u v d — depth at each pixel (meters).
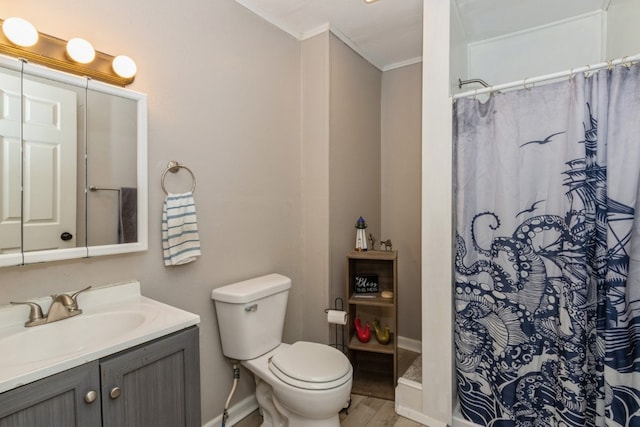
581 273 1.37
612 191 1.32
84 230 1.25
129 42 1.39
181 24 1.58
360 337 2.22
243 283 1.83
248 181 1.93
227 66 1.80
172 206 1.52
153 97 1.47
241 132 1.88
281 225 2.15
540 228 1.52
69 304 1.17
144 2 1.44
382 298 2.19
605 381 1.33
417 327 2.74
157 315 1.18
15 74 1.09
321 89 2.19
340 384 1.48
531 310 1.54
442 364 1.75
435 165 1.75
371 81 2.69
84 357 0.88
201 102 1.67
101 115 1.30
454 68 1.83
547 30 2.15
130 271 1.40
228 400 1.75
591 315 1.40
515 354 1.58
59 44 1.17
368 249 2.59
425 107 1.77
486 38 2.32
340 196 2.31
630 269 1.31
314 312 2.26
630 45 1.57
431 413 1.79
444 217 1.73
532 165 1.53
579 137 1.37
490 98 1.64
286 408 1.56
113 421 0.94
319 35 2.19
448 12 1.71
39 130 1.15
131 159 1.38
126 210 1.37
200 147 1.67
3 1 1.08
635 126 1.29
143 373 1.01
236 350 1.69
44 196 1.16
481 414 1.68
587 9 1.98
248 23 1.91
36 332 1.06
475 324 1.69
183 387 1.13
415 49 2.54
